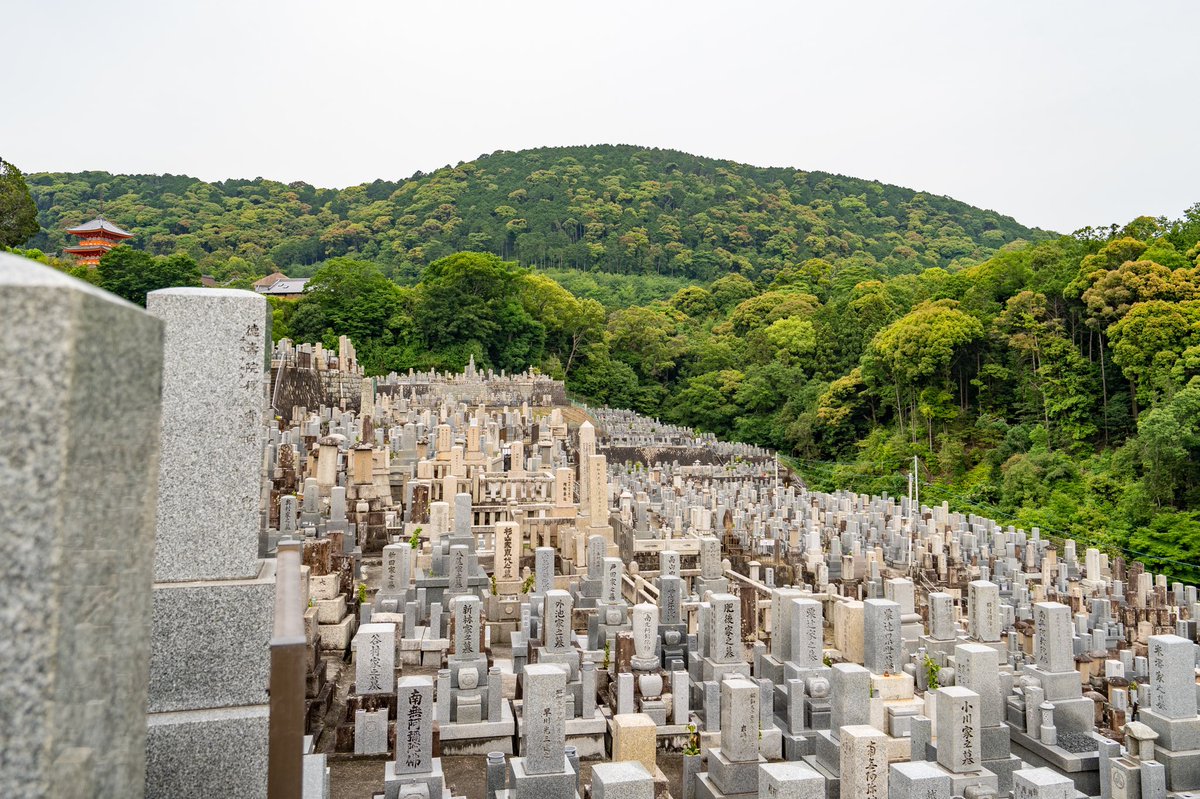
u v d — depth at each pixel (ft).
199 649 19.80
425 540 86.63
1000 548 117.39
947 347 225.97
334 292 282.56
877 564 95.04
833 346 310.65
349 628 59.67
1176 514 144.87
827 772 41.19
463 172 595.88
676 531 102.06
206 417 20.86
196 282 246.68
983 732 43.39
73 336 8.09
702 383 313.73
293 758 15.17
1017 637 67.41
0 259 8.63
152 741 18.40
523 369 302.04
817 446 270.67
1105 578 107.96
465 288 293.02
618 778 31.17
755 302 370.94
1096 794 44.98
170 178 575.38
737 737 39.86
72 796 8.22
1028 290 225.35
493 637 62.54
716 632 51.26
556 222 512.63
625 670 49.03
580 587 72.59
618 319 351.67
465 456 117.91
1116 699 55.47
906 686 49.29
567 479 95.71
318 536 77.92
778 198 596.70
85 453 8.47
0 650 7.82
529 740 35.83
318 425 126.52
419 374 240.12
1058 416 207.10
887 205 630.33
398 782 32.89
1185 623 80.74
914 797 33.47
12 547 7.89
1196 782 41.73
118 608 9.37
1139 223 237.45
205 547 20.72
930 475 219.61
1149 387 182.80
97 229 312.50
